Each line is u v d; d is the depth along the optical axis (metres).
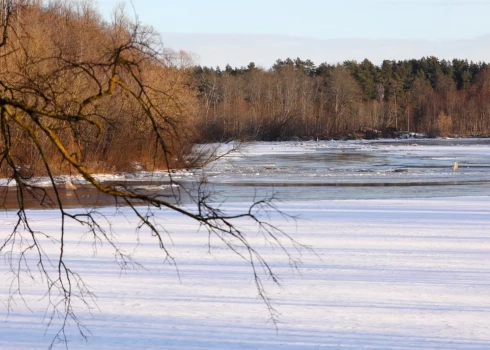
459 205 33.75
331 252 19.86
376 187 46.53
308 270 17.36
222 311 13.59
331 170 62.22
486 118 194.38
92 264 18.06
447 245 21.14
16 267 17.78
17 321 13.00
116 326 12.65
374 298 14.58
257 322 12.87
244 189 44.28
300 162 74.06
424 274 16.91
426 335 12.10
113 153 45.28
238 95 169.12
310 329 12.43
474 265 18.02
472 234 23.53
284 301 14.33
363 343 11.69
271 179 52.66
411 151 101.12
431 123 192.00
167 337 12.00
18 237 23.09
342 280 16.23
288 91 166.88
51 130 6.72
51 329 12.52
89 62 6.80
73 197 38.59
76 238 22.56
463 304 14.11
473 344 11.65
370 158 82.44
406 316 13.26
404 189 45.03
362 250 20.20
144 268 17.53
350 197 39.66
